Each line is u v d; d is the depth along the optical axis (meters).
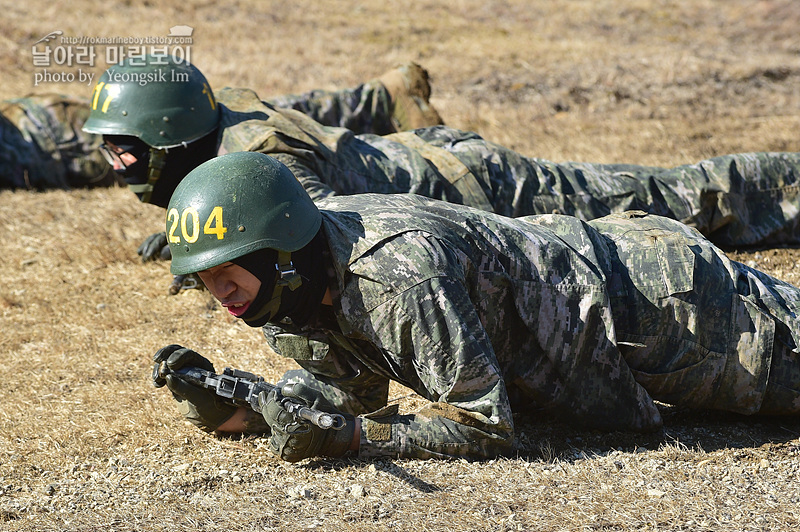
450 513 4.83
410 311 4.87
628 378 5.64
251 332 8.13
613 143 13.79
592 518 4.76
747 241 9.59
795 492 5.11
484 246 5.29
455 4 27.19
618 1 28.28
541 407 6.21
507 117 15.89
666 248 5.77
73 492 5.37
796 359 5.88
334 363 5.70
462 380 4.98
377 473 5.30
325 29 24.02
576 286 5.50
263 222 4.74
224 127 7.95
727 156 9.62
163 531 4.78
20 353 7.86
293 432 5.12
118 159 7.98
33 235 10.91
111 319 8.52
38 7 23.56
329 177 8.02
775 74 19.19
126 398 6.82
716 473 5.37
